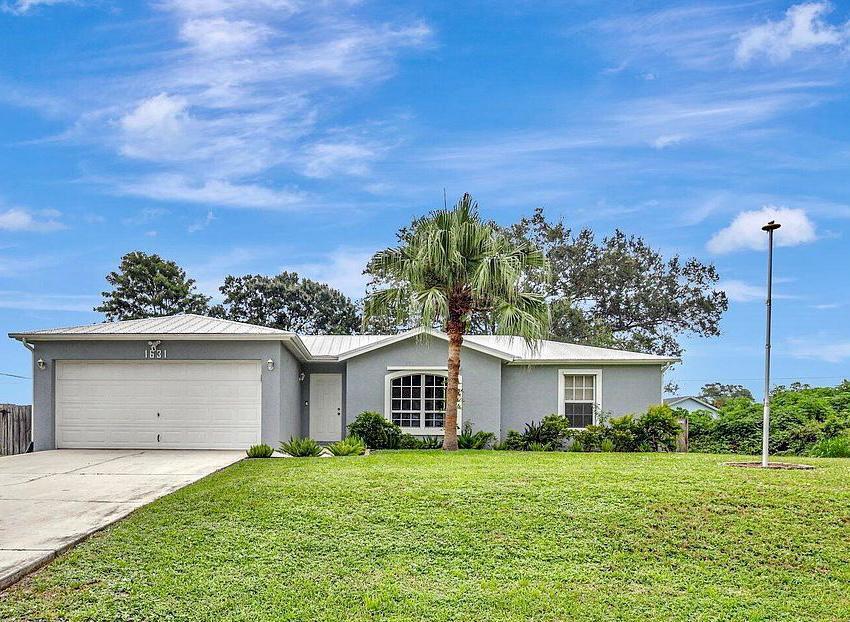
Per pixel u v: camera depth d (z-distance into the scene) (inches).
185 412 680.4
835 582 273.3
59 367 687.7
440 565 284.2
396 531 318.7
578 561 290.5
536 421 824.3
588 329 1456.7
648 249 1544.0
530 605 250.1
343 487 390.3
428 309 622.2
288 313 1679.4
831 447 639.8
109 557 281.1
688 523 326.3
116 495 390.3
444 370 796.6
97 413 683.4
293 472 450.0
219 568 274.4
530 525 325.7
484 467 462.6
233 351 680.4
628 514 337.1
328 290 1700.3
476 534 315.6
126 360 683.4
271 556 287.9
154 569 270.8
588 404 828.0
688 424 772.0
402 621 236.1
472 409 792.9
